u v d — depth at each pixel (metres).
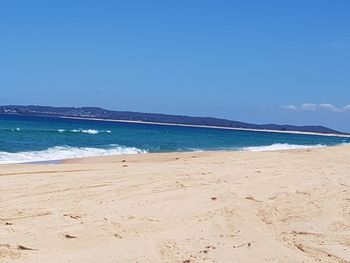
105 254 6.90
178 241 7.86
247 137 90.12
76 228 8.02
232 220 9.52
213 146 48.28
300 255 7.52
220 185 13.30
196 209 10.24
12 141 35.41
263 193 12.67
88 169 16.16
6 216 8.62
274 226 9.31
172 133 85.31
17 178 13.05
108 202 10.25
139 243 7.52
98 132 63.47
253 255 7.35
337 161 22.86
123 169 16.22
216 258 7.08
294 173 16.91
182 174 15.23
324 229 9.28
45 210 9.21
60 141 40.00
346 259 7.45
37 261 6.40
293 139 95.75
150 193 11.59
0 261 6.27
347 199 12.37
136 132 77.81
